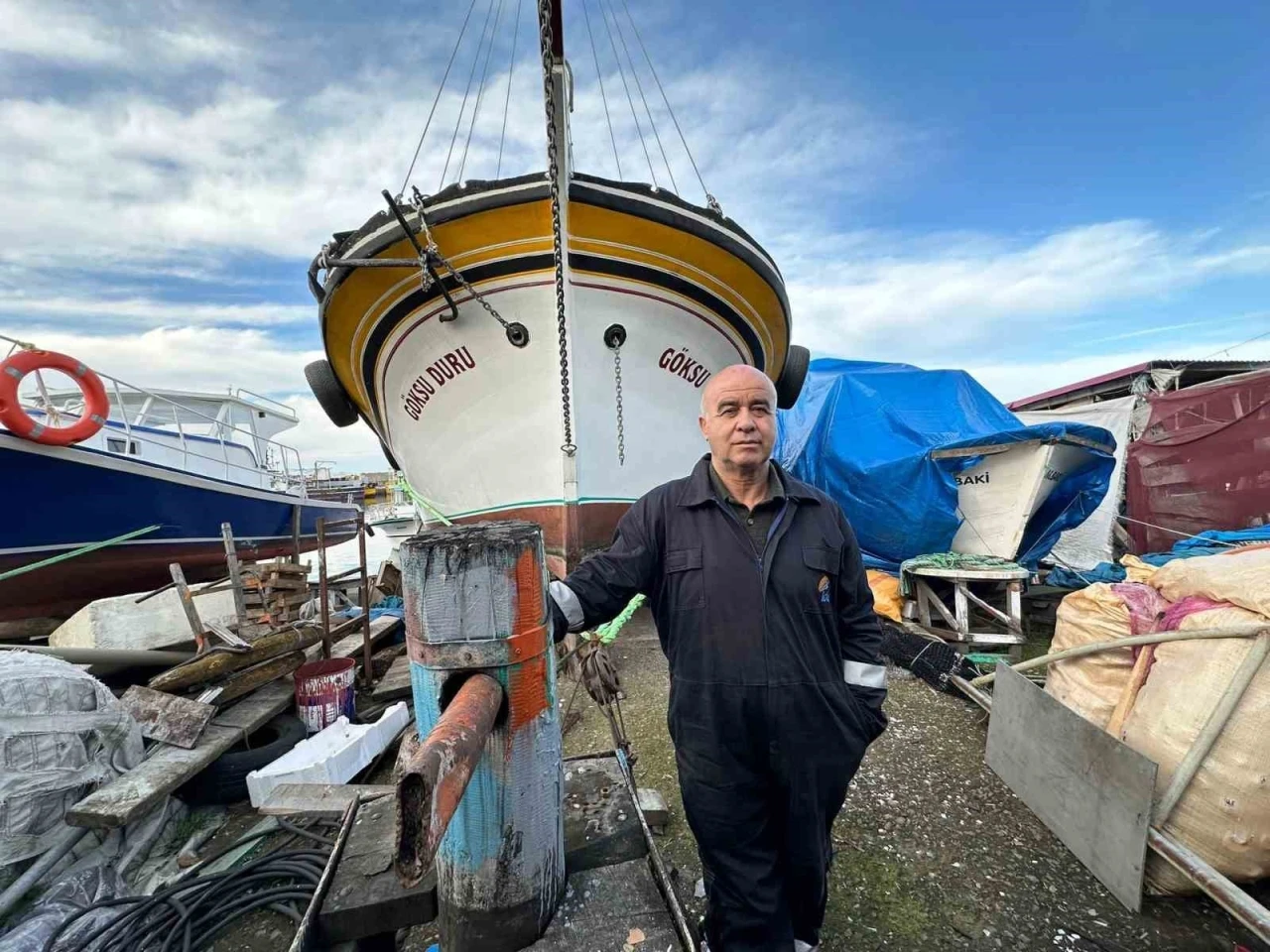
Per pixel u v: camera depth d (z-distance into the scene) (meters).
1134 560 3.38
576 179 3.63
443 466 4.74
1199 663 2.16
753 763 1.48
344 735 3.25
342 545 15.66
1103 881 2.17
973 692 3.44
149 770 2.72
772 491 1.52
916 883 2.23
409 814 0.66
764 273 4.50
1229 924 1.99
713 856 1.52
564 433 4.23
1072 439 5.71
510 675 1.12
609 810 1.69
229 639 3.66
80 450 4.91
